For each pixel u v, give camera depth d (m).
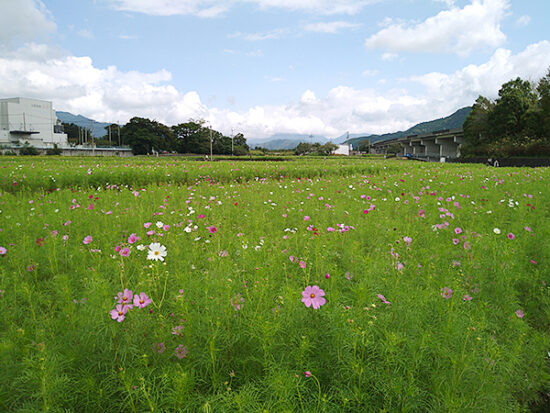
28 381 1.79
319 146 105.62
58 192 9.29
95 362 2.01
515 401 2.04
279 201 8.02
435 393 1.83
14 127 85.25
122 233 4.91
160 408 1.72
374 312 2.36
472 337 2.17
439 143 71.38
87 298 2.33
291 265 3.59
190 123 95.00
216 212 6.37
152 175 12.60
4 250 3.39
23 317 2.69
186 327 2.14
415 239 4.39
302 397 1.82
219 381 1.97
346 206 6.88
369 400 1.85
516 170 18.48
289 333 2.23
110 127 103.25
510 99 42.53
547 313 2.90
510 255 3.21
